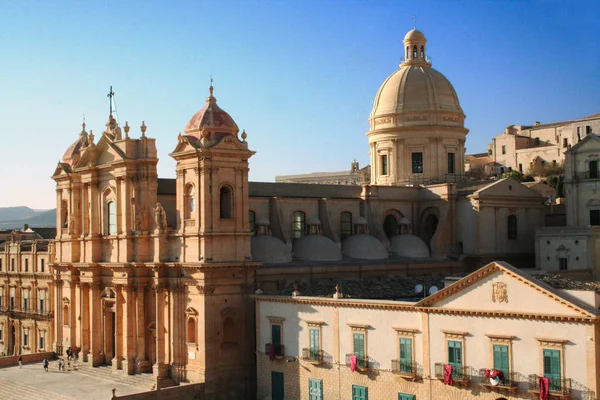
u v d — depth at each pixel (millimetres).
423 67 107375
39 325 117188
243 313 77750
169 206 86375
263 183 92000
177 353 78938
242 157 78562
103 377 85125
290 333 71312
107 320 90062
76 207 95188
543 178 144500
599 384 50906
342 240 93938
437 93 104750
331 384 67375
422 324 60438
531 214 99062
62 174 96500
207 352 75562
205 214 76250
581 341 51469
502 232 96125
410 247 95000
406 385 61500
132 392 76562
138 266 83312
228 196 78688
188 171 78500
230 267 76562
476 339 57125
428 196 99062
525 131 165000
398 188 98812
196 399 74312
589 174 89812
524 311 54156
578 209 90688
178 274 79188
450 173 105000
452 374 58125
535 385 53594
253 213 88438
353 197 96125
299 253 87938
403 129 104500
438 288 73188
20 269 123750
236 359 77188
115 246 86812
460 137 105625
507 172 147625
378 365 63656
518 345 54719
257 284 79812
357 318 65375
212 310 75938
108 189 89125
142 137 84938
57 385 81750
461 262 94812
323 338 68125
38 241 122438
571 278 73250
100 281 90875
